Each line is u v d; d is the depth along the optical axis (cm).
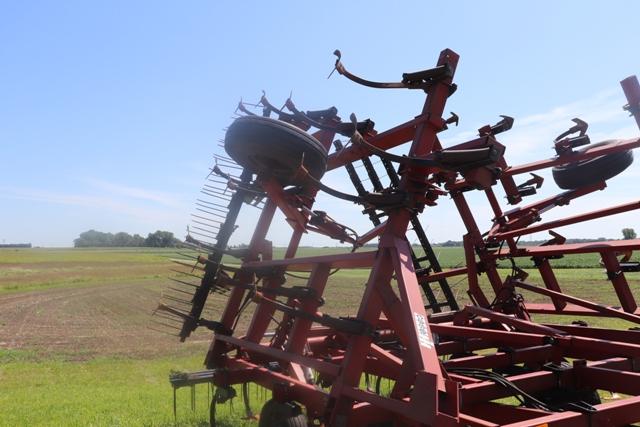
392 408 348
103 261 8300
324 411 389
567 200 720
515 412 384
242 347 551
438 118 452
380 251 416
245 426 581
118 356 1290
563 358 563
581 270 4009
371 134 562
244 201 605
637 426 504
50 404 722
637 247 561
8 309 2580
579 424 327
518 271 689
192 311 592
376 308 407
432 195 453
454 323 642
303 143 444
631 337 553
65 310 2541
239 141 459
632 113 570
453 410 321
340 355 629
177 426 590
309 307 495
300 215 535
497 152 379
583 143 629
